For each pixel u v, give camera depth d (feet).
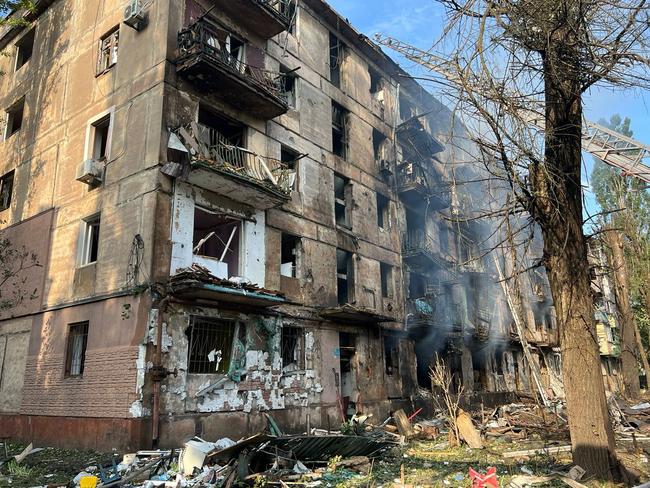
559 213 24.79
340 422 51.78
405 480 28.48
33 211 53.01
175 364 37.35
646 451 38.73
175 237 39.68
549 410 64.34
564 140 26.48
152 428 34.76
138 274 38.17
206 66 41.88
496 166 23.70
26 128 58.85
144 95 43.19
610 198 79.25
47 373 43.78
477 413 62.28
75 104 51.75
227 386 41.04
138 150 42.01
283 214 51.67
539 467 31.78
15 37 66.64
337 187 63.67
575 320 26.12
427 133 75.31
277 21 51.19
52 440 40.52
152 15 45.14
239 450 29.68
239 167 43.86
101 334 39.42
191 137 40.86
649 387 94.94
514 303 67.72
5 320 51.55
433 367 69.00
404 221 73.51
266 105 48.24
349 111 66.95
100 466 29.04
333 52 68.64
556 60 22.65
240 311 43.68
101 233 43.01
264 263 47.88
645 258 78.28
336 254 58.23
